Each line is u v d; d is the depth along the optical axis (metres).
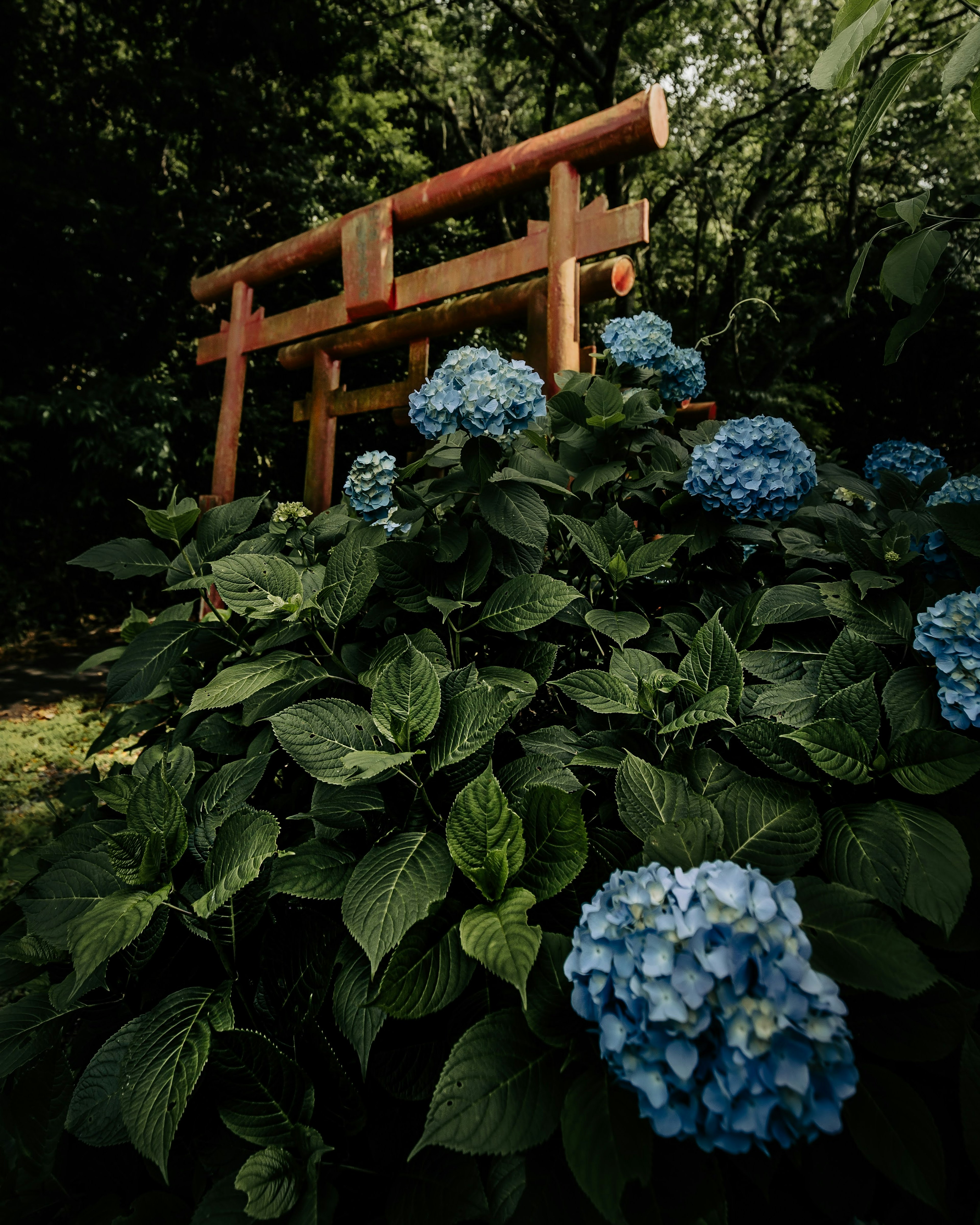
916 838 0.92
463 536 1.42
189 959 1.17
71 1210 1.21
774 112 9.78
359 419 9.58
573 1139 0.74
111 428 7.76
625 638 1.29
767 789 0.99
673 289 12.47
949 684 1.04
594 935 0.77
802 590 1.37
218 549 1.67
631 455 1.84
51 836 3.26
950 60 0.98
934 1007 0.83
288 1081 0.99
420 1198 0.91
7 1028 1.18
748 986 0.70
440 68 10.68
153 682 1.49
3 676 6.97
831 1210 0.81
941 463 2.15
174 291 8.99
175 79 8.10
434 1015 1.02
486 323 2.78
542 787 0.97
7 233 8.02
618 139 2.28
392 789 1.11
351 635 1.50
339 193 9.27
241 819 1.04
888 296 1.23
